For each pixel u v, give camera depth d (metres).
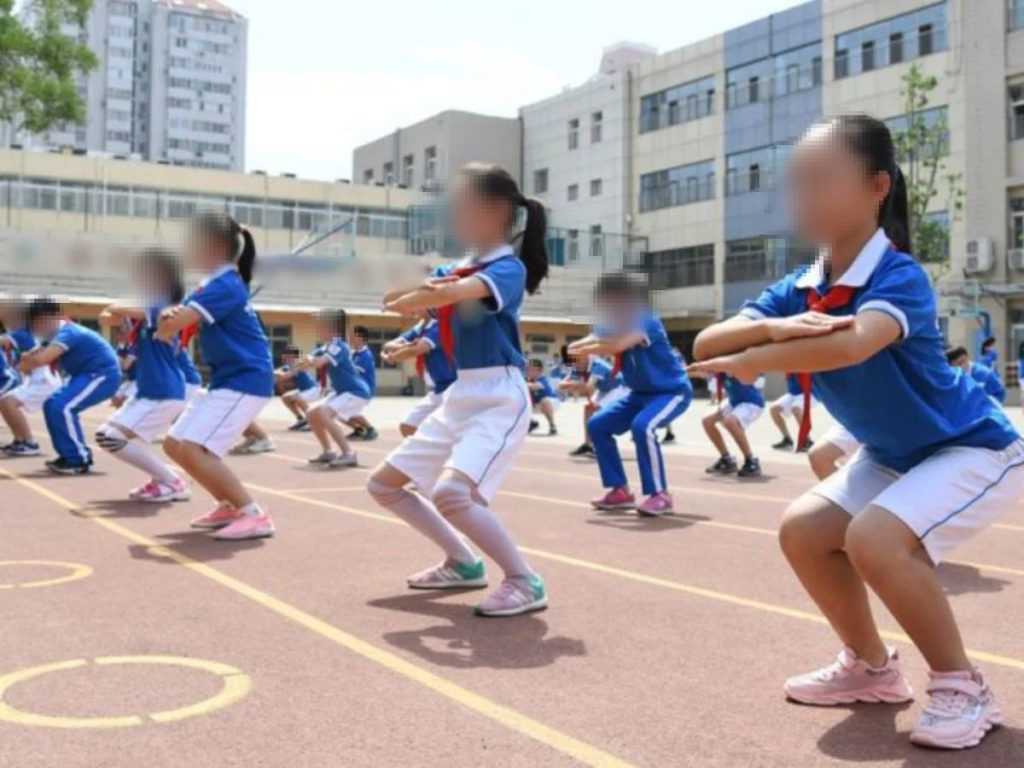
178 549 6.45
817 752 3.18
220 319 6.70
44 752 3.11
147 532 7.08
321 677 3.88
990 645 4.46
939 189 35.38
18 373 12.73
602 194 48.66
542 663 4.10
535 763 3.07
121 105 136.88
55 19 25.70
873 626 3.62
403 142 55.34
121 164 40.66
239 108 143.62
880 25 37.44
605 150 48.47
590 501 9.33
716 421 12.17
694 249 44.50
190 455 6.74
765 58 41.47
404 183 55.34
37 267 11.57
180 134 139.50
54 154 39.66
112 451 8.43
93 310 30.38
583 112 49.88
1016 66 33.41
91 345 10.59
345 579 5.63
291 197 43.75
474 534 4.87
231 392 6.78
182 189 41.66
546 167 52.06
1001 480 3.31
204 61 141.25
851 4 38.22
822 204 3.21
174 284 8.27
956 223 34.88
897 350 3.16
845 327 2.99
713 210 43.59
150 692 3.68
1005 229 33.66
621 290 8.30
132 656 4.12
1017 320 33.56
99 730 3.30
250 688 3.74
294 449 14.62
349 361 12.00
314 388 18.23
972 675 3.29
